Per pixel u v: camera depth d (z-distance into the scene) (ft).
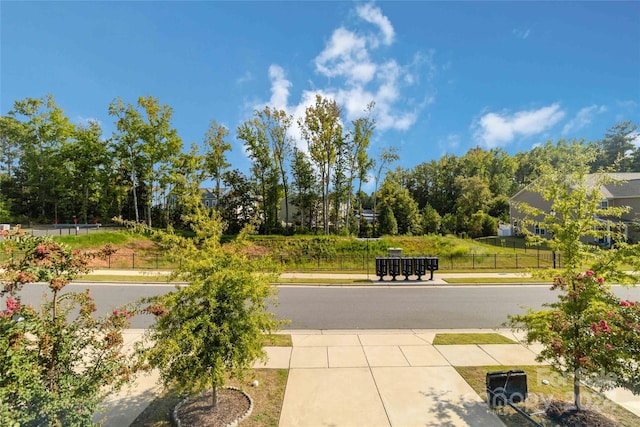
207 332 14.25
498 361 21.47
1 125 114.73
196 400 16.35
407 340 25.57
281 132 116.47
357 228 125.49
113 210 127.54
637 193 100.07
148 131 105.70
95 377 11.81
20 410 9.63
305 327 29.40
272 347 23.91
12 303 10.39
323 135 110.63
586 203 16.92
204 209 17.74
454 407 16.02
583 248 16.72
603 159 178.81
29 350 11.17
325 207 117.08
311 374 19.58
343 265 75.46
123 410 15.70
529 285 51.47
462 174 186.80
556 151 178.09
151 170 109.29
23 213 130.11
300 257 82.69
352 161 117.39
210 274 15.17
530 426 14.42
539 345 24.12
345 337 26.32
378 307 37.09
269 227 113.50
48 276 11.72
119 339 12.46
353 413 15.52
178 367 13.76
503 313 34.60
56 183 121.70
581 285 15.30
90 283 50.39
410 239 92.79
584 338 14.39
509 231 132.77
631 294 44.55
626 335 13.10
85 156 113.50
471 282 53.11
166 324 14.38
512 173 197.98
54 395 10.27
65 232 88.94
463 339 25.79
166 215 115.65
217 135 114.52
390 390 17.70
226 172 119.55
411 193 203.62
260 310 16.20
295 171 122.42
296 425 14.55
